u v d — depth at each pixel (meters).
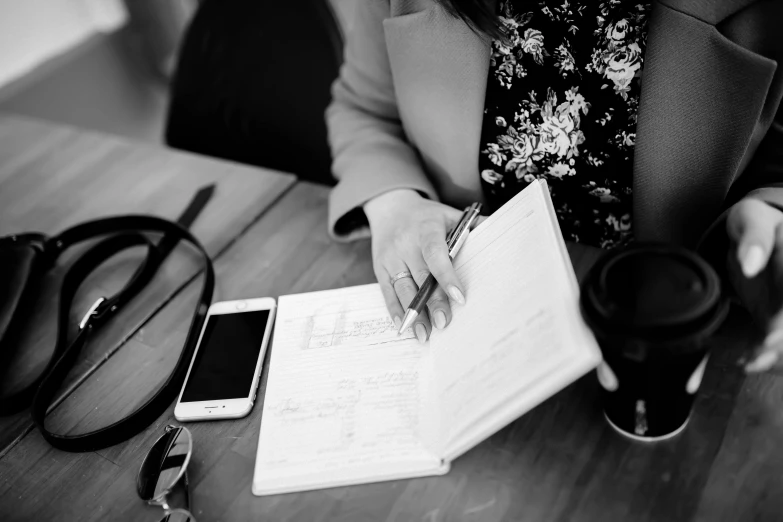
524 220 0.64
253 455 0.61
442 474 0.57
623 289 0.48
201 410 0.65
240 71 1.31
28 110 1.94
